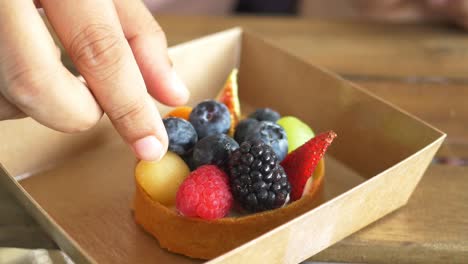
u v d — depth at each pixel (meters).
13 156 0.35
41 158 0.36
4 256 0.29
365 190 0.30
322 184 0.33
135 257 0.31
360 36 0.47
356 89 0.35
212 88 0.41
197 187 0.30
